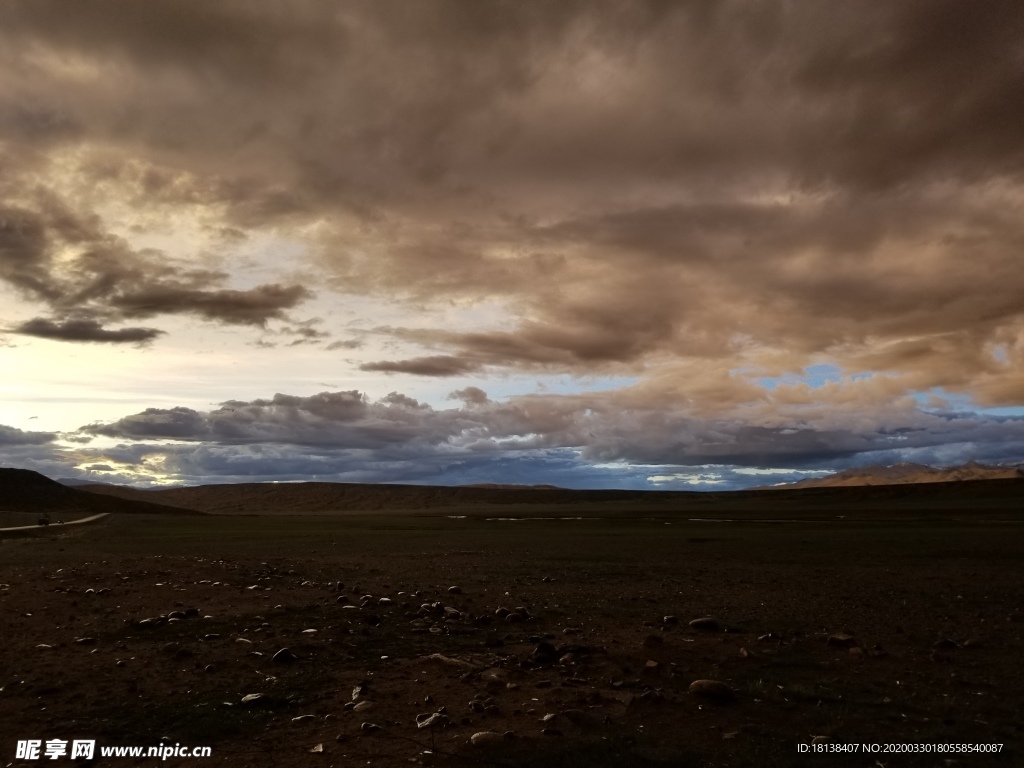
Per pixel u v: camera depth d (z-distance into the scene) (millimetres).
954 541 46031
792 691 9805
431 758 7352
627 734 8070
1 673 10508
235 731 8180
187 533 66625
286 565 28688
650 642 12680
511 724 8422
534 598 19531
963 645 13203
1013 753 7586
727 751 7578
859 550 39844
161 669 10742
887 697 9664
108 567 26656
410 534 63281
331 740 7887
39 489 149125
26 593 18109
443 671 10891
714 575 26828
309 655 11703
